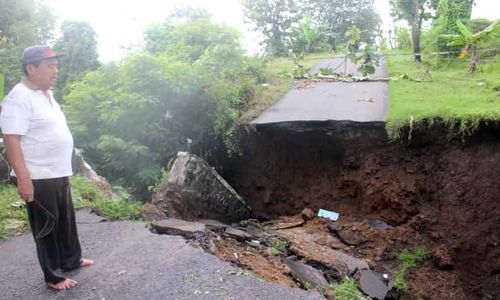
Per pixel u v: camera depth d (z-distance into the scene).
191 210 6.65
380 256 7.77
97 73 11.45
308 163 9.77
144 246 4.77
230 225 7.20
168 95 10.48
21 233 5.51
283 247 6.45
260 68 13.82
